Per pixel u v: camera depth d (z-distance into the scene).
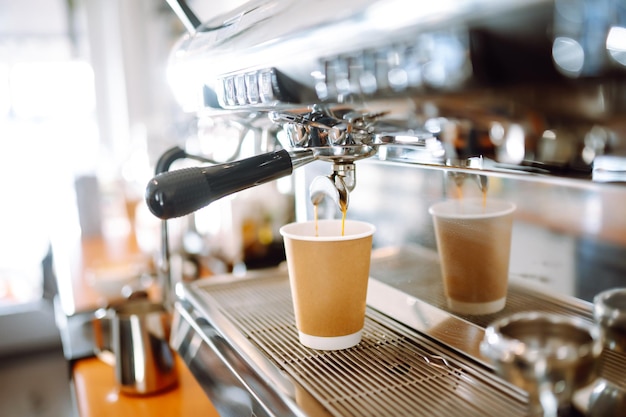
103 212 2.12
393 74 0.37
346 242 0.55
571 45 0.27
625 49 0.28
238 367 0.57
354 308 0.57
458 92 0.34
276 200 1.24
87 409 0.84
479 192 0.62
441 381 0.50
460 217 0.59
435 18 0.32
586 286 0.55
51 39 2.97
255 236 1.24
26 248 2.40
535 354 0.36
